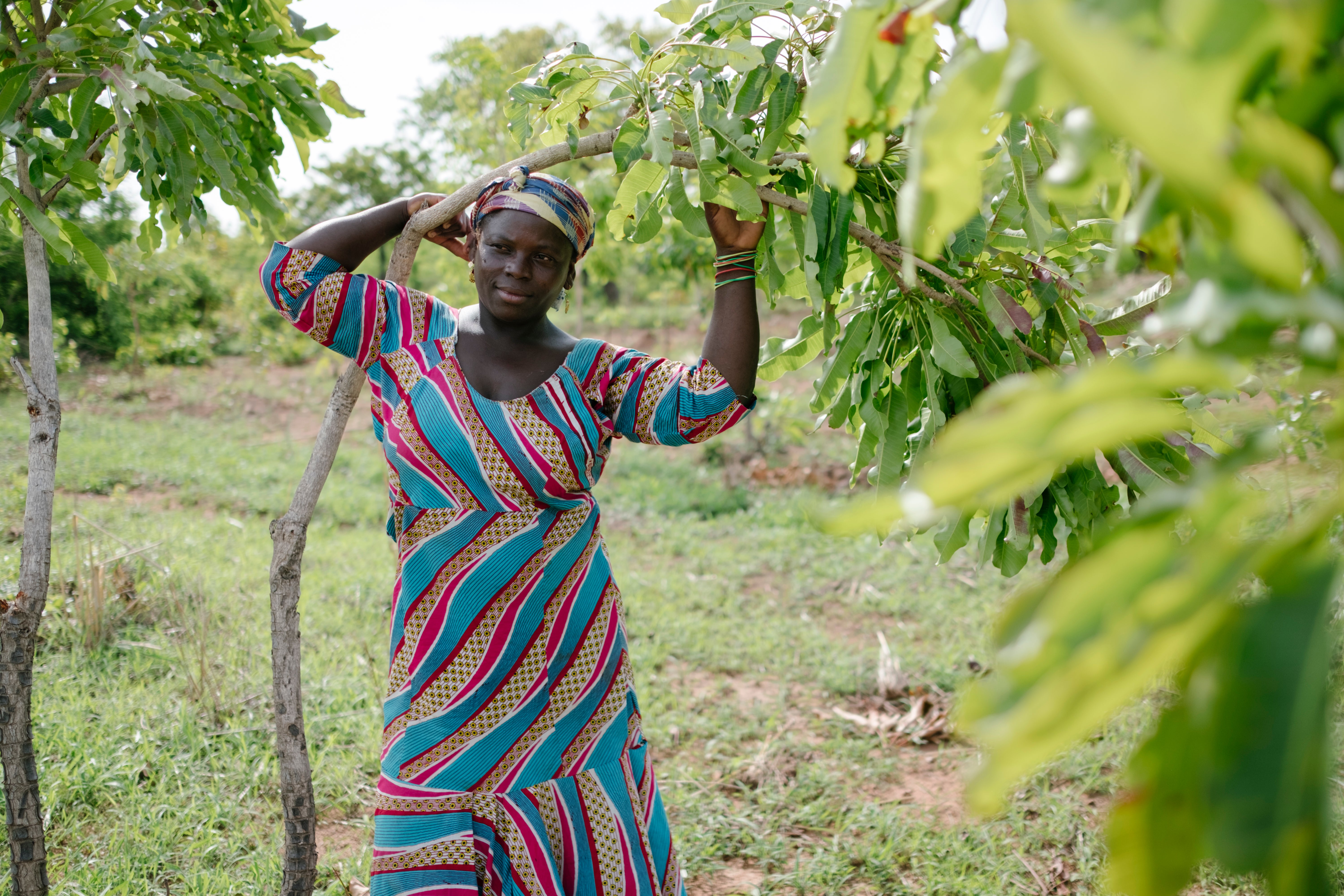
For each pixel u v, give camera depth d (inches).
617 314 666.2
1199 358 21.4
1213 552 21.2
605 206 261.3
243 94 104.3
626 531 268.7
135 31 83.4
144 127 84.7
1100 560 22.1
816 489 311.4
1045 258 74.1
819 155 37.4
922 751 146.6
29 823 81.0
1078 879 111.2
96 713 138.5
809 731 152.1
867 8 36.1
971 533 219.9
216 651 158.4
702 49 70.1
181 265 687.1
